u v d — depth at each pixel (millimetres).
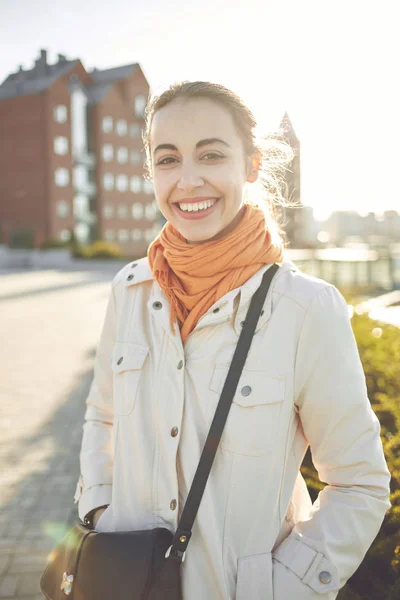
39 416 5953
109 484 1701
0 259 36344
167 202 1496
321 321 1406
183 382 1460
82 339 10750
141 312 1645
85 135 51594
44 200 48250
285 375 1400
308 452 2477
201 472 1364
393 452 2439
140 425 1508
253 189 1728
